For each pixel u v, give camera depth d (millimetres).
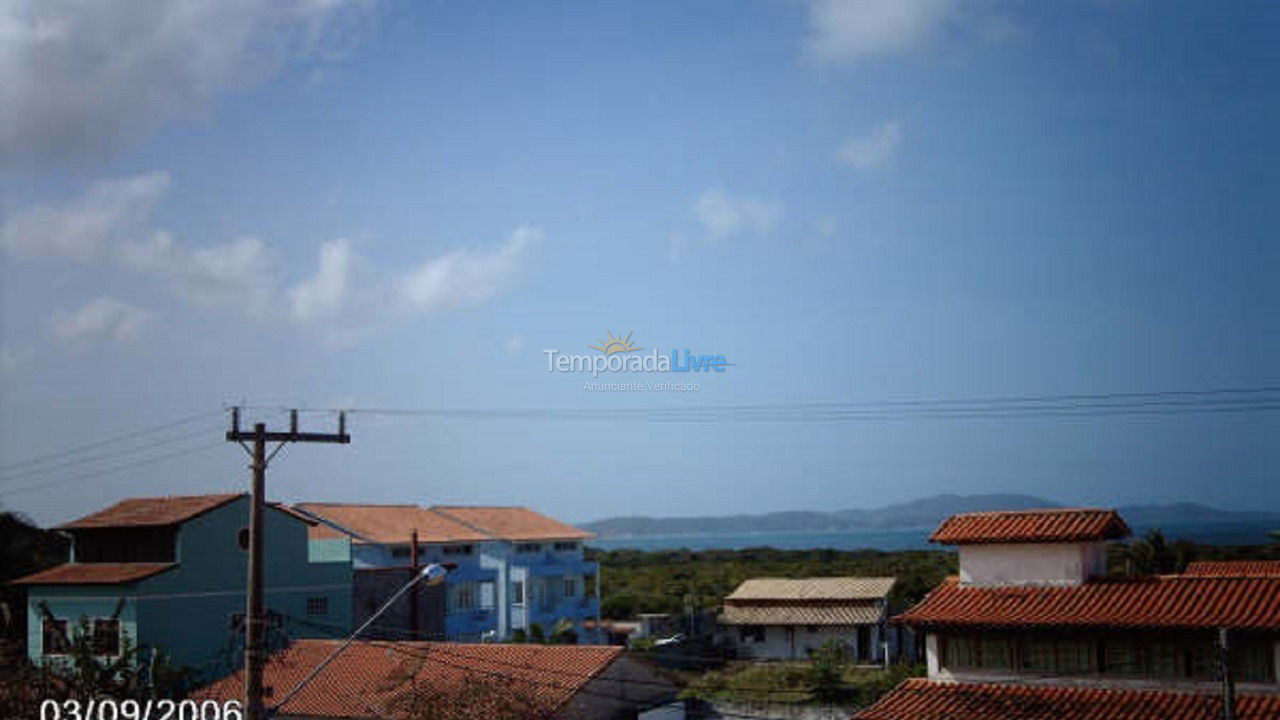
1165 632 31594
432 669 45219
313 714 43750
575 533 90125
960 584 36969
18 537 69062
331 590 57844
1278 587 32000
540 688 42406
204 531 51812
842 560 154000
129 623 48625
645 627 75250
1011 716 32125
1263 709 29766
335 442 34562
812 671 60438
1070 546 35156
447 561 78062
